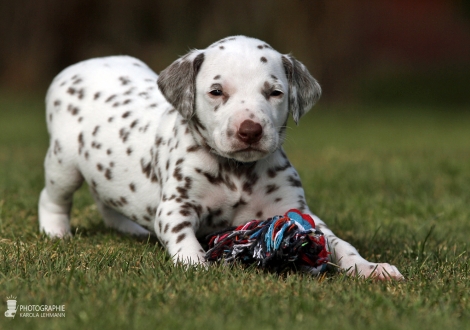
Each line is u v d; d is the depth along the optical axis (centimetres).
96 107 805
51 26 3459
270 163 694
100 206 886
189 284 543
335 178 1316
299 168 1480
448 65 4844
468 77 4444
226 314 477
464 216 993
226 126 630
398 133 2506
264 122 628
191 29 3197
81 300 501
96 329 445
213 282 551
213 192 683
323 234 628
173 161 693
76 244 725
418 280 595
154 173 731
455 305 517
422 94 4209
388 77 4475
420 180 1300
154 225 731
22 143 1953
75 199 1052
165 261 636
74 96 827
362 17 3541
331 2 3241
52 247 700
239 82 650
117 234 842
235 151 627
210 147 678
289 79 695
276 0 3150
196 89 677
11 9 3469
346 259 635
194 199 683
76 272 576
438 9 5072
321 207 1029
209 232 711
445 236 845
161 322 457
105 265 609
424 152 1838
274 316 475
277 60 679
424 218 988
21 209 949
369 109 3625
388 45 5016
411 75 4503
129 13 3281
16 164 1455
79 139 803
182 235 655
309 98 712
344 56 3400
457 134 2494
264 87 654
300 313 485
